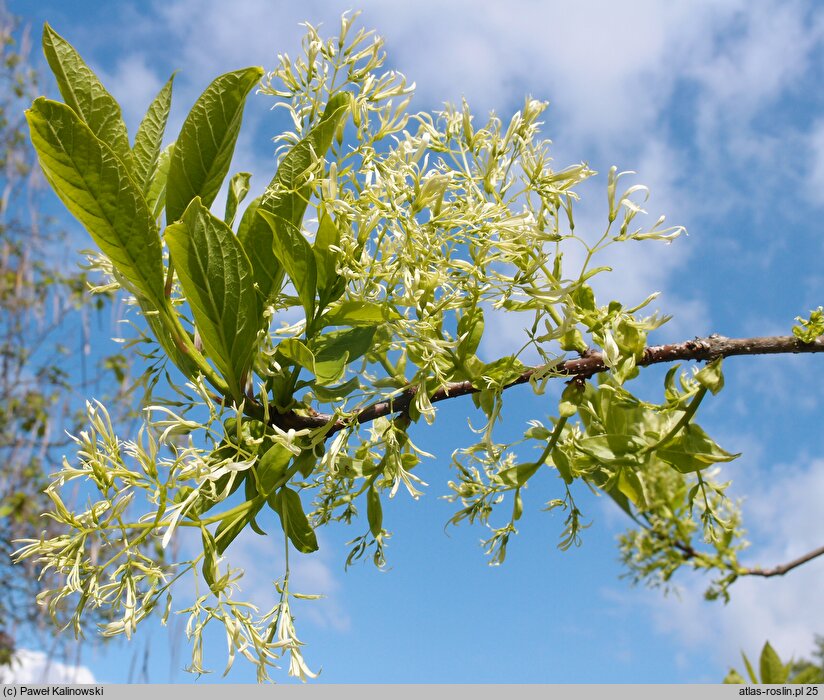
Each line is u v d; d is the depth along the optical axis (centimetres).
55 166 37
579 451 45
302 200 41
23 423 175
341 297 42
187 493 39
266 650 37
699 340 43
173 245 38
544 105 41
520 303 42
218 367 40
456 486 46
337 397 40
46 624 158
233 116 40
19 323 184
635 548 91
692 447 44
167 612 37
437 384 42
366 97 43
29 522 166
